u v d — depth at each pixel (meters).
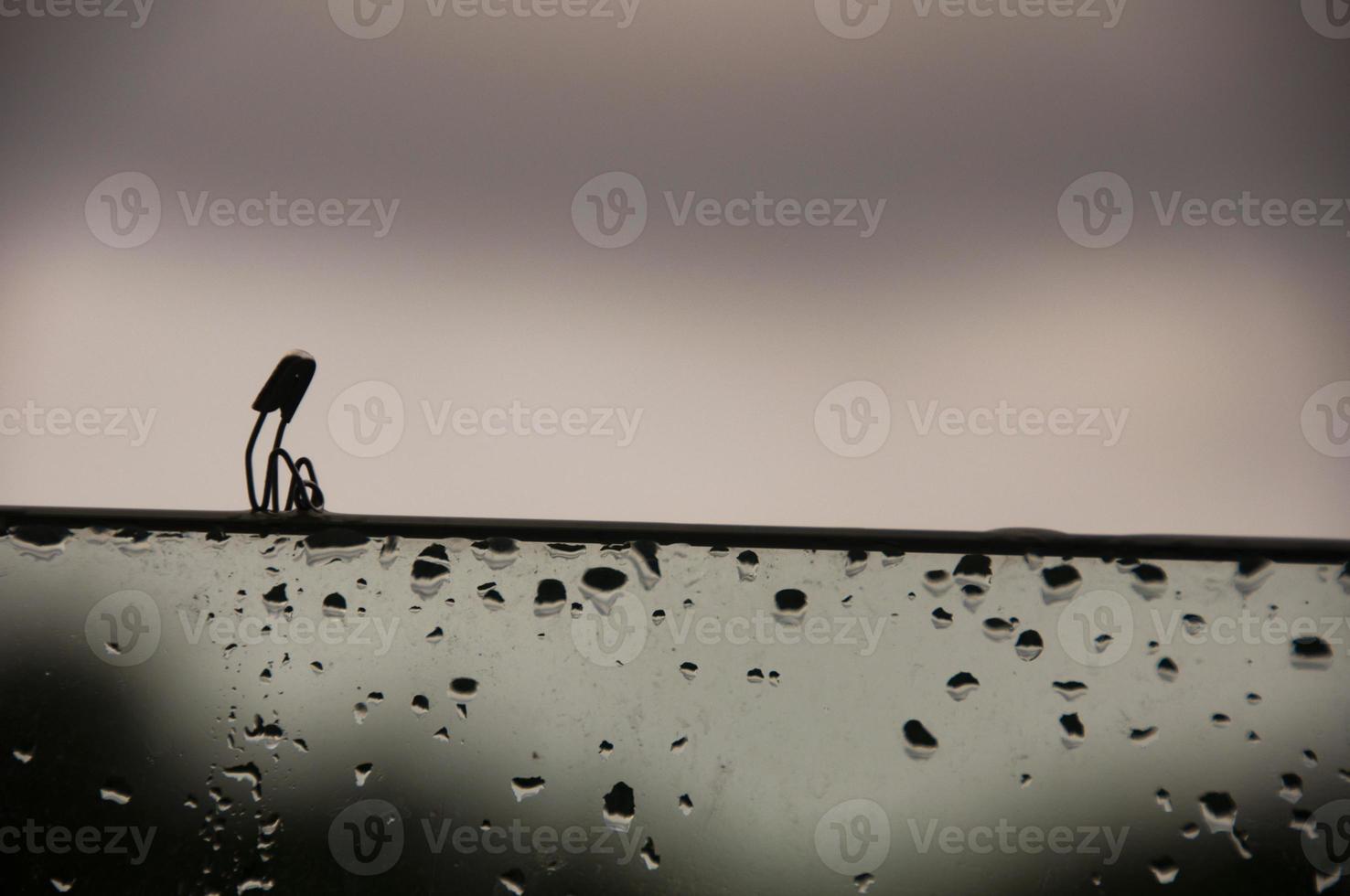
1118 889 0.79
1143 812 0.79
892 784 0.79
